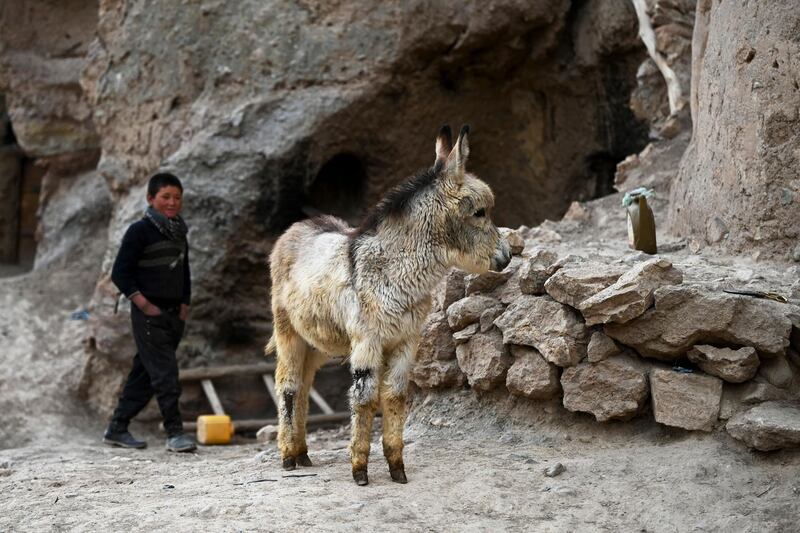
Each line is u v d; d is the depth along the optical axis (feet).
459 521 17.58
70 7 57.11
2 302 48.96
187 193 39.75
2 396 40.34
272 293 22.26
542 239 30.14
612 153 44.14
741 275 23.40
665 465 19.94
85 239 54.65
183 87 42.52
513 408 23.91
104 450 30.71
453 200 19.81
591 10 42.83
